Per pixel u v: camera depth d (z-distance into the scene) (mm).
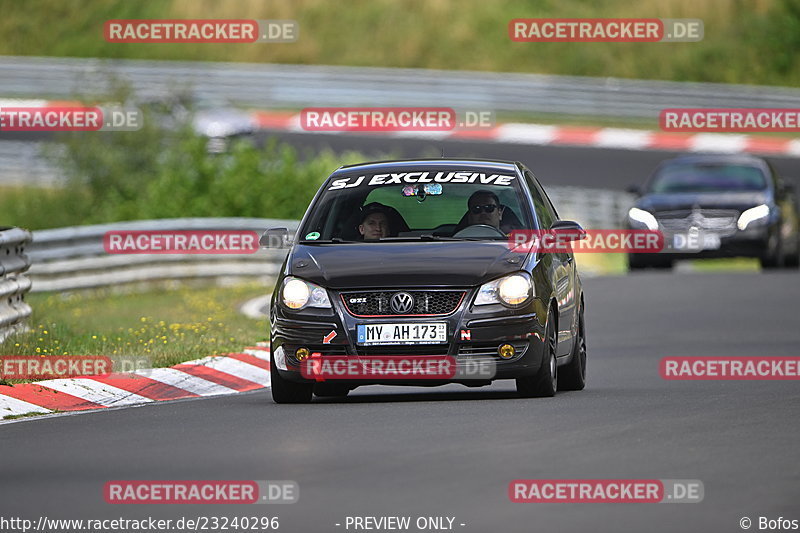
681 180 94250
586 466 29719
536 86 159875
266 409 40375
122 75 118812
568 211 110812
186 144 98812
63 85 153250
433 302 40469
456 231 43688
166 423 37625
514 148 144875
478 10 185125
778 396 42125
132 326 61125
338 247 42531
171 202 96000
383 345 40250
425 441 33219
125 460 31469
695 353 56250
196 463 30844
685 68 181250
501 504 26172
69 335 56000
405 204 74438
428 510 25719
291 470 29750
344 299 40625
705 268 110000
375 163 46375
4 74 154500
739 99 159000
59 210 110562
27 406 41594
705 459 30547
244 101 157750
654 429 34938
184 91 114125
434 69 179000
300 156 133875
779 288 80562
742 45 184125
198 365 49219
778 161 145250
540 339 40906
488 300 40438
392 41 181750
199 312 68562
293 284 41281
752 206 89875
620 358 55344
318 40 182750
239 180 95688
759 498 26578
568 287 44875
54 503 26969
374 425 36062
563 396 42594
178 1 185250
